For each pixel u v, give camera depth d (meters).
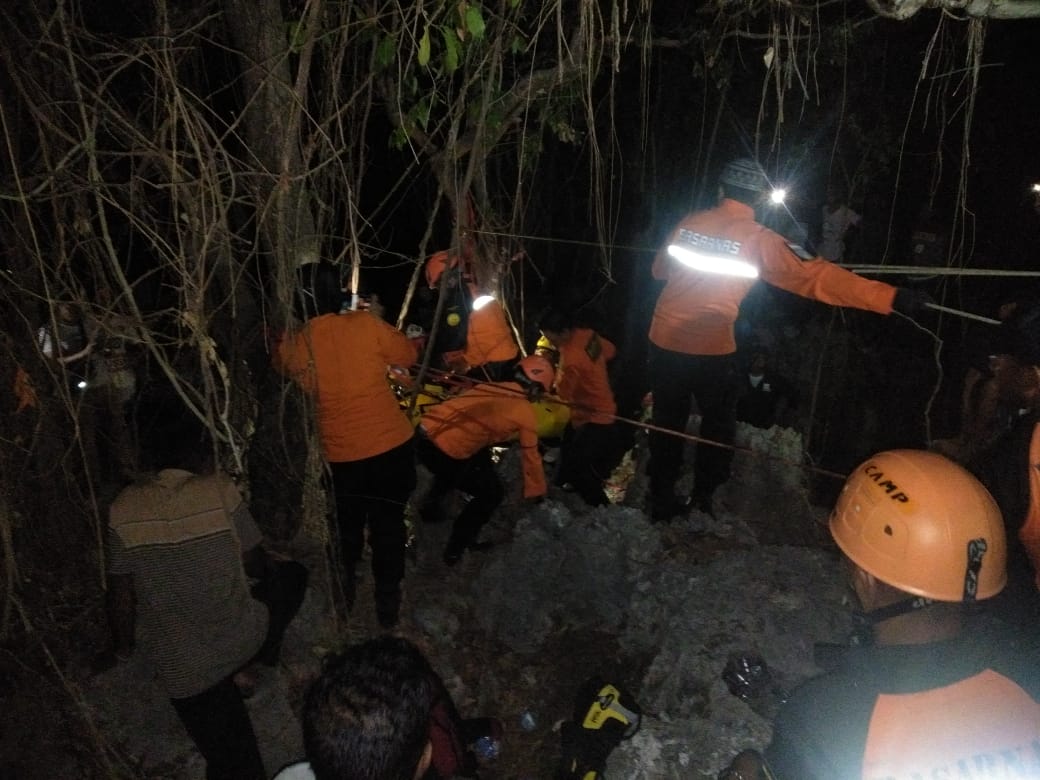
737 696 3.01
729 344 3.91
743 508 4.70
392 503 3.53
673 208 7.95
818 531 4.61
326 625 3.69
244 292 3.81
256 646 2.71
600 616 3.91
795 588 3.61
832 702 1.43
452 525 4.44
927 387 6.82
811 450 6.88
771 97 7.37
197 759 3.13
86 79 3.08
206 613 2.54
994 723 1.35
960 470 1.55
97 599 3.54
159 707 3.20
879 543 1.50
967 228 7.18
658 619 3.75
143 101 3.37
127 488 2.55
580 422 4.83
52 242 3.02
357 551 3.73
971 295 6.55
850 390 7.30
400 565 3.64
